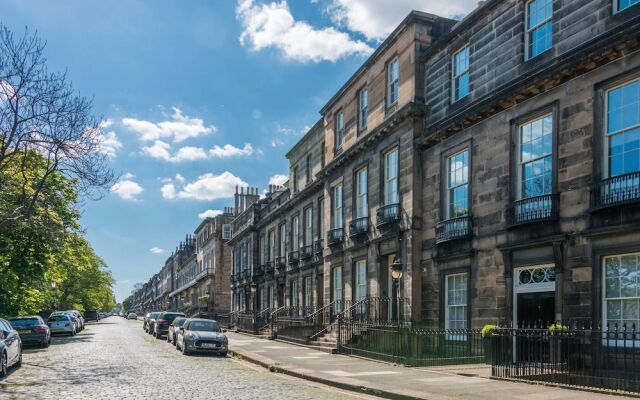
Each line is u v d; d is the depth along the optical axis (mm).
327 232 30188
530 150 16500
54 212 29375
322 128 34594
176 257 117188
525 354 13734
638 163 13008
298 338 28672
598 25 14234
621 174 13203
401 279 21875
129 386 13438
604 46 13617
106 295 108188
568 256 14398
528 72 16422
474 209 18562
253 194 62875
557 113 15273
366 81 26938
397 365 17578
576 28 14930
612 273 13297
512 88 16672
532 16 16922
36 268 31078
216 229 73625
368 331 20812
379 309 23375
